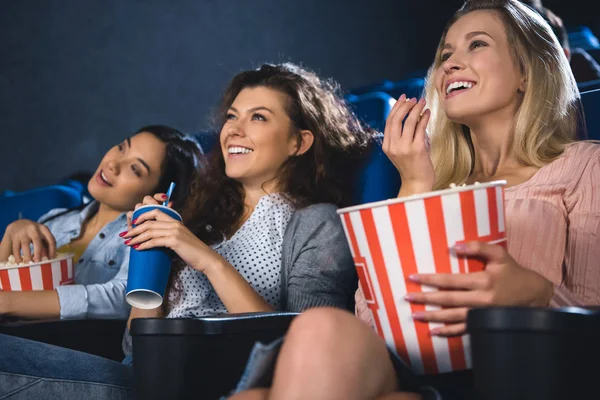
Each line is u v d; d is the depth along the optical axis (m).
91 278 1.85
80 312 1.61
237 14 4.94
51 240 1.73
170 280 1.48
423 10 5.18
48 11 4.66
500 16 1.29
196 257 1.28
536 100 1.26
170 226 1.24
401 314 0.87
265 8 4.98
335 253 1.43
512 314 0.72
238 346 1.01
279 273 1.47
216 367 0.99
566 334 0.70
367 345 0.81
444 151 1.40
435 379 0.90
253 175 1.57
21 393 1.12
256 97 1.60
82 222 2.01
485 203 0.85
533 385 0.71
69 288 1.62
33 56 4.63
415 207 0.84
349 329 0.81
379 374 0.82
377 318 0.90
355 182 1.61
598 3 4.56
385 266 0.87
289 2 5.01
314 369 0.77
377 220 0.86
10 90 4.59
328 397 0.77
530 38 1.28
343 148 1.63
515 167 1.29
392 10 5.17
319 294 1.40
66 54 4.68
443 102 1.30
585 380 0.70
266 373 0.87
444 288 0.85
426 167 1.11
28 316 1.58
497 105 1.26
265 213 1.52
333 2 5.10
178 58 4.84
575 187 1.18
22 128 4.59
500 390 0.72
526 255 1.17
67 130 4.66
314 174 1.60
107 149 4.70
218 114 1.73
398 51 5.19
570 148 1.24
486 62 1.26
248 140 1.57
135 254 1.23
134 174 1.95
